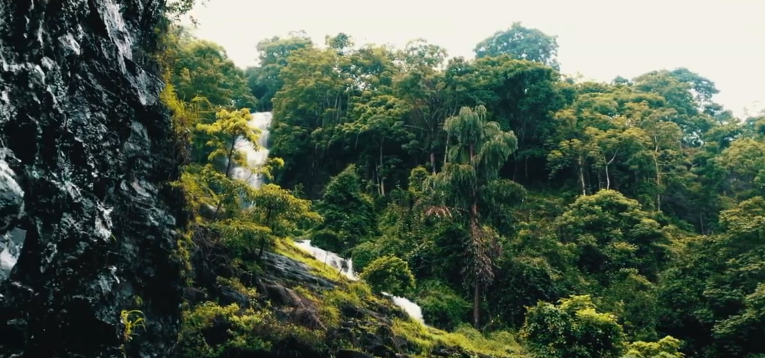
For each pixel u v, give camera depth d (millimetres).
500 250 30578
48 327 9664
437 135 45281
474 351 23641
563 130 47844
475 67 48656
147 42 16312
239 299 18797
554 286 29969
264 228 20906
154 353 14266
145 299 14289
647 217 38500
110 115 11367
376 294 25844
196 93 34094
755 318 25109
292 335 17734
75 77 10414
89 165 10484
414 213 33438
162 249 14742
